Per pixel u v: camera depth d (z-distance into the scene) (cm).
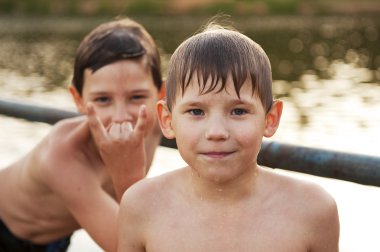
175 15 3634
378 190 440
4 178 293
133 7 3781
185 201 179
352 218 400
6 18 3900
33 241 289
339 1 3578
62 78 1309
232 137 163
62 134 263
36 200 277
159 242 177
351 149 643
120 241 188
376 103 921
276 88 1111
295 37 2156
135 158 236
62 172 251
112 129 237
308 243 173
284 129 741
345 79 1207
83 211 248
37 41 2306
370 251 357
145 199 183
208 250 172
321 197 175
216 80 162
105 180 262
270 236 171
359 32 2305
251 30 2466
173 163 534
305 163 208
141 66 260
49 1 4112
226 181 171
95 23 3259
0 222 289
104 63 255
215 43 166
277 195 175
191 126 166
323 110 867
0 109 312
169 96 175
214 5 3650
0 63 1620
